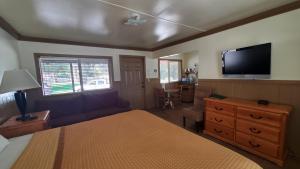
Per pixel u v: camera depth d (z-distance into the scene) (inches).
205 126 109.7
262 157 77.8
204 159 34.8
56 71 134.1
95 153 40.1
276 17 83.6
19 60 113.5
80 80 146.9
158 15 87.0
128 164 34.5
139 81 191.3
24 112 78.7
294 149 80.3
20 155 40.7
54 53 130.2
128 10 78.5
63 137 51.1
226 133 95.2
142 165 33.8
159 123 61.6
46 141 48.4
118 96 156.3
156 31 119.3
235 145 90.2
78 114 125.2
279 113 69.6
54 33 114.0
